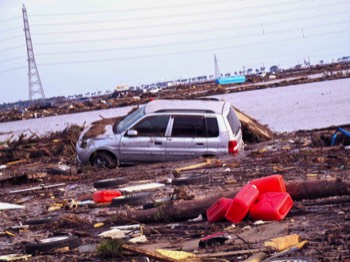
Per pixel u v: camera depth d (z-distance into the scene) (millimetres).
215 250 8328
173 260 7668
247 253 7926
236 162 17797
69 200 14164
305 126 36531
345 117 39562
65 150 27578
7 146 29250
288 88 93625
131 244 9375
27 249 9633
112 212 12180
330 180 10984
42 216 12820
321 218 9633
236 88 107312
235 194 10984
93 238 10203
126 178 16328
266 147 21328
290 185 11031
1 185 19719
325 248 7859
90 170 20094
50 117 96438
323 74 117938
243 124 24484
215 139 19891
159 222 11023
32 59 95312
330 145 19547
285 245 8102
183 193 11688
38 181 19609
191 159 19844
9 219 13109
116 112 79938
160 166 18938
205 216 10898
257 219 10062
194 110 20203
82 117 80562
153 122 20406
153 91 118375
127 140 20359
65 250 9586
